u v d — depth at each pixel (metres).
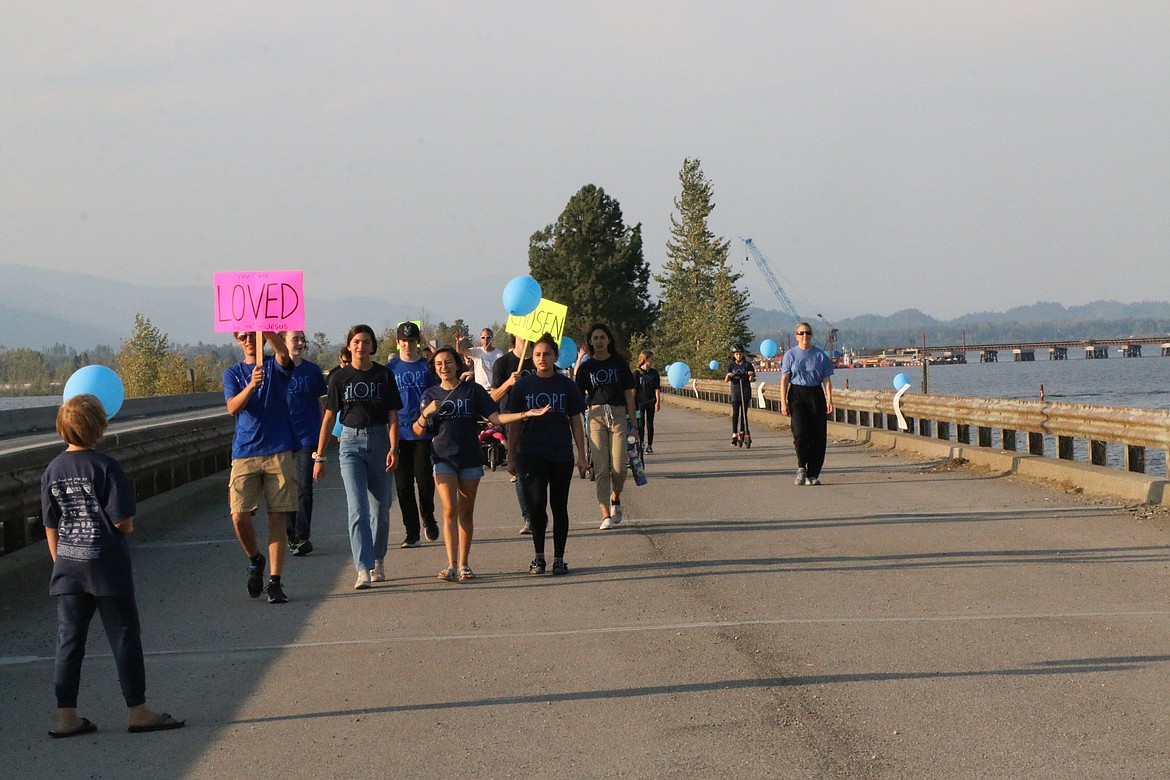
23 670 9.12
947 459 22.52
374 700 7.89
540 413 12.14
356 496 12.20
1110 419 17.22
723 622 9.76
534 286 15.93
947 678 7.84
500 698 7.80
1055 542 13.07
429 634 9.83
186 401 69.81
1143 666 7.98
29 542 15.02
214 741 7.15
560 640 9.39
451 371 12.29
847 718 7.06
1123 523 14.18
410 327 14.88
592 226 121.19
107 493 7.38
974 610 9.89
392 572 13.08
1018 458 19.55
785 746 6.59
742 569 12.16
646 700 7.61
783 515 16.12
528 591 11.55
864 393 30.52
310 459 14.68
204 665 9.08
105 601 7.38
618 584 11.66
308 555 14.56
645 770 6.29
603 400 15.52
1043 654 8.38
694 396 66.62
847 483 19.81
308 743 7.04
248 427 11.65
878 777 6.05
